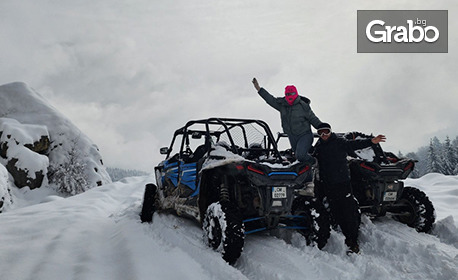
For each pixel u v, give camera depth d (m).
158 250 4.05
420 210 4.92
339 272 3.08
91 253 4.11
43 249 4.34
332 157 4.12
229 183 4.35
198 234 4.68
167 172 5.87
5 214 7.13
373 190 5.05
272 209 3.78
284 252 3.68
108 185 14.13
